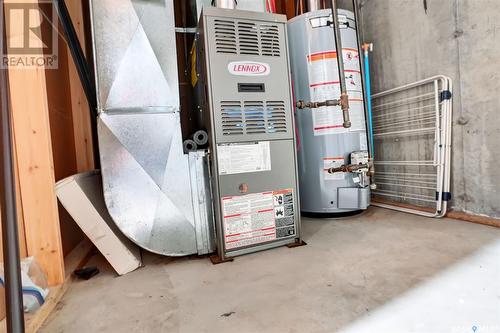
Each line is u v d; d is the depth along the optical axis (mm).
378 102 2053
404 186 1905
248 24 1285
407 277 969
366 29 2086
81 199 1116
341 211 1752
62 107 1479
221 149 1243
